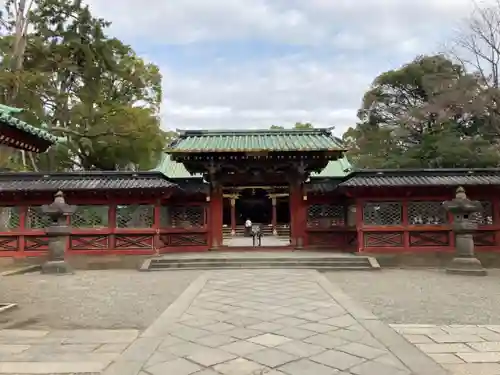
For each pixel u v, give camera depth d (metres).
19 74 20.16
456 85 28.52
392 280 12.27
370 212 16.56
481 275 13.38
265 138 19.09
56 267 14.42
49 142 8.78
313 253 17.00
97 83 24.62
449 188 16.17
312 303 8.48
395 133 34.28
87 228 16.45
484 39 26.19
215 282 11.34
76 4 22.86
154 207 16.62
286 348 5.49
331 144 17.89
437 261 16.02
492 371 4.68
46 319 7.59
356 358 5.08
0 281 12.50
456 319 7.39
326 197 18.53
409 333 6.33
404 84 35.41
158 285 11.51
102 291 10.61
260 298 9.05
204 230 18.27
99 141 26.92
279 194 35.81
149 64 31.47
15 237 16.30
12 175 16.55
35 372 4.74
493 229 16.19
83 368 4.86
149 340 5.88
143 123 26.89
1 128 7.40
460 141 29.20
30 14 22.53
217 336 6.08
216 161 18.03
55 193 16.12
